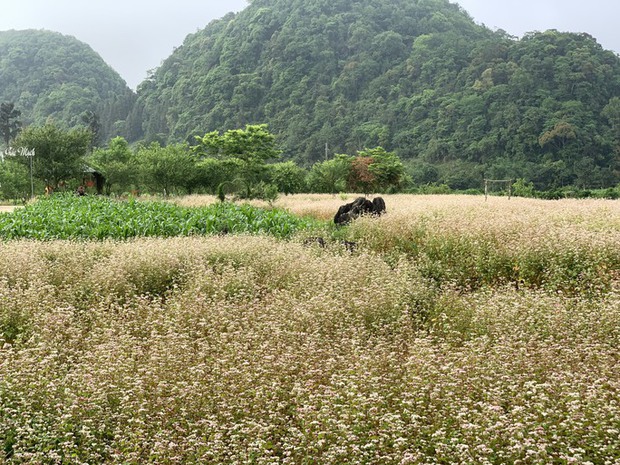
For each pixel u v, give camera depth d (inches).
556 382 214.7
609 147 4158.5
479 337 276.1
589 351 243.6
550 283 412.5
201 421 193.0
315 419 193.3
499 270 461.4
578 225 587.8
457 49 6250.0
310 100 6348.4
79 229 690.8
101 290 390.9
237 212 864.3
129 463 176.7
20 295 346.3
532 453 166.2
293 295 368.2
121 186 2253.9
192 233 721.6
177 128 6801.2
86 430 188.4
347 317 317.4
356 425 189.0
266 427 188.2
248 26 7819.9
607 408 185.2
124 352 255.6
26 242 546.9
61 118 7839.6
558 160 4035.4
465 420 185.9
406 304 345.1
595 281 397.4
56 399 206.4
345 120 5821.9
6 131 5049.2
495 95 4869.6
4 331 309.7
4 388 209.3
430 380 218.7
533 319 301.4
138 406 205.9
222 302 339.9
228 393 212.5
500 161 4212.6
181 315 321.4
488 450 169.9
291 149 5743.1
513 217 639.8
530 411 195.3
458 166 4330.7
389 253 553.3
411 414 195.6
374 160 2449.6
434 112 5290.4
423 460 182.1
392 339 302.4
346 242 599.8
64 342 285.4
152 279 424.8
